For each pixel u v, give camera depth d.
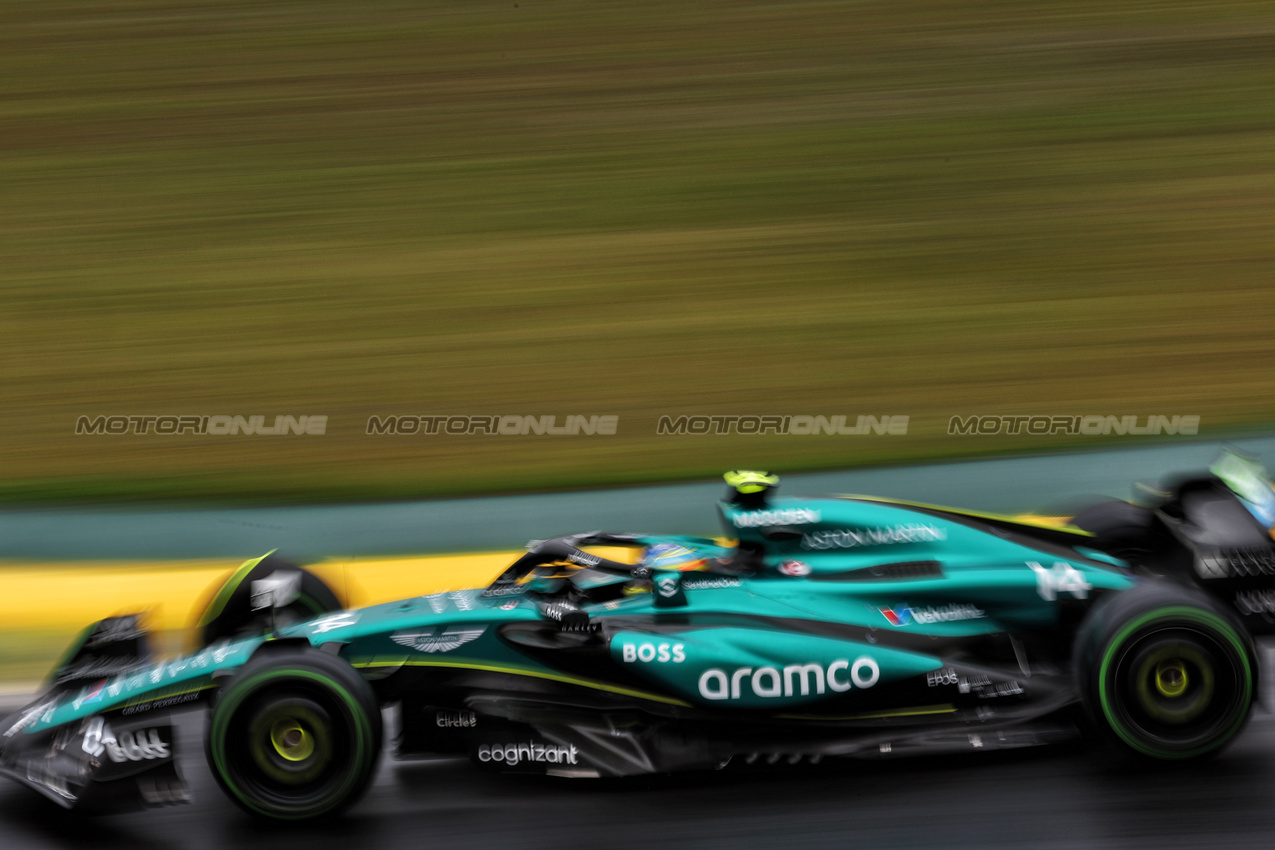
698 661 17.19
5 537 32.53
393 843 15.56
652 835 15.54
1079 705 17.42
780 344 48.34
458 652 17.47
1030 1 87.75
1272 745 17.17
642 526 32.41
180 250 59.75
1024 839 14.97
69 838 16.02
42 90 78.06
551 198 63.91
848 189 64.25
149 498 36.03
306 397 44.88
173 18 87.50
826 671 17.19
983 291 53.38
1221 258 55.69
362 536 32.19
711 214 61.94
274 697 15.53
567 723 17.09
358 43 83.12
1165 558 19.73
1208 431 38.53
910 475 35.50
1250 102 72.12
